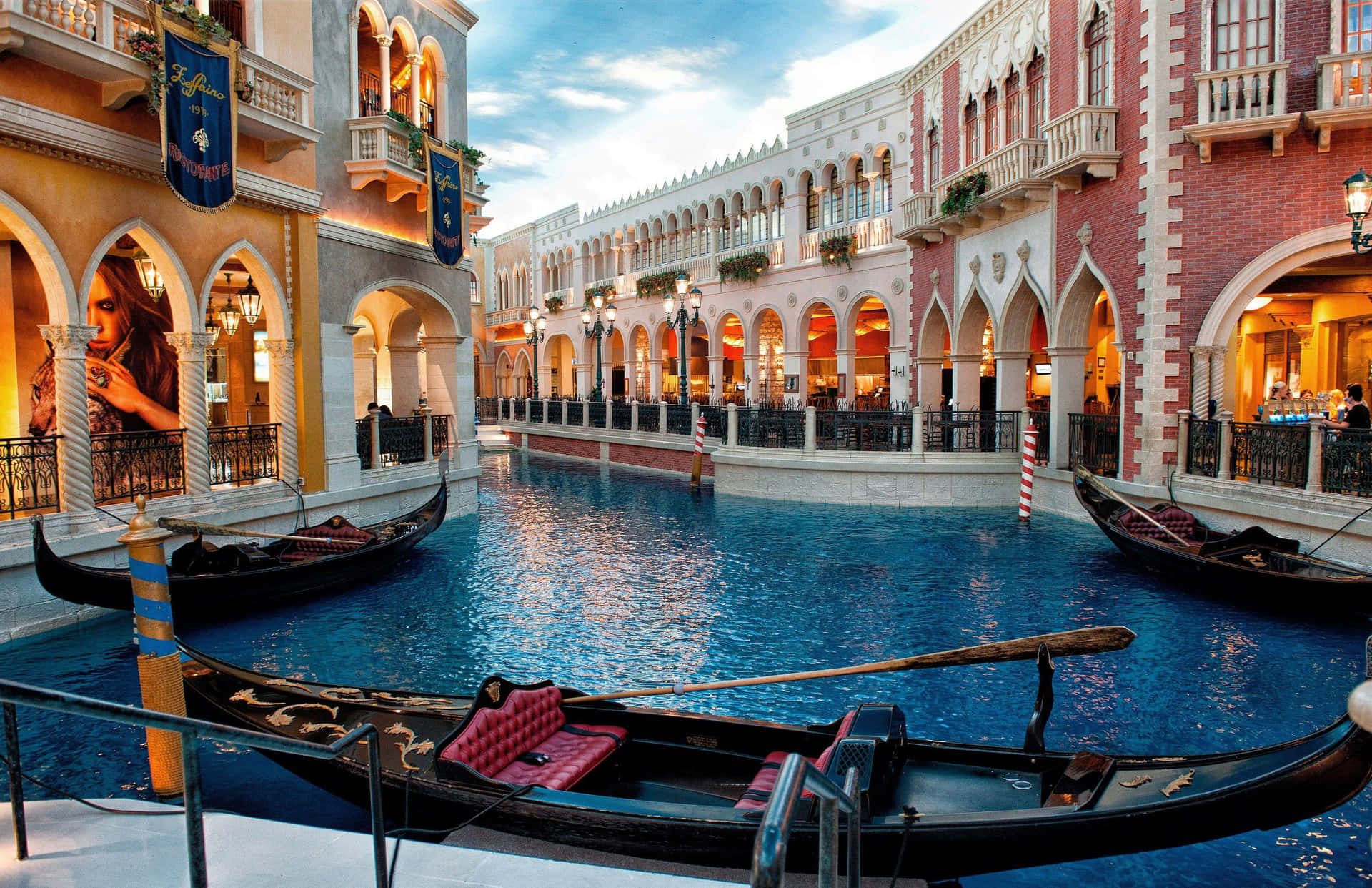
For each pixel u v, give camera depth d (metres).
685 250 28.16
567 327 34.66
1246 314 17.17
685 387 22.84
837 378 26.98
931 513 15.45
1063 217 14.07
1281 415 14.11
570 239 34.41
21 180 7.99
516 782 4.40
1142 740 6.05
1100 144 12.73
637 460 24.59
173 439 10.90
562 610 9.53
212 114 9.05
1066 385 14.63
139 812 3.83
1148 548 9.97
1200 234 11.68
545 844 4.03
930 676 7.39
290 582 9.24
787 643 8.33
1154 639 8.16
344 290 12.55
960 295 17.69
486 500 18.38
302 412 11.67
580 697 5.30
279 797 5.22
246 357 16.31
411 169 13.12
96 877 3.24
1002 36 16.02
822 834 2.30
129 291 11.82
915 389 19.80
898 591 10.12
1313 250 11.11
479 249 42.16
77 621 8.62
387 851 3.44
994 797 4.08
